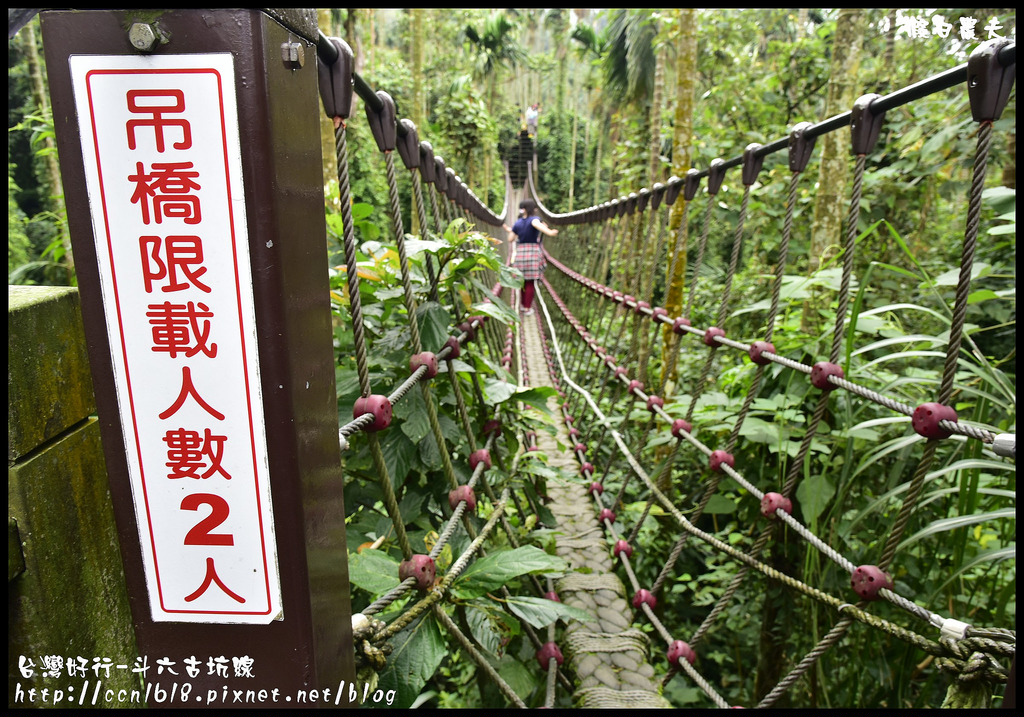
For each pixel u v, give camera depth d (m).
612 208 4.70
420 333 1.57
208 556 0.74
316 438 0.78
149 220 0.67
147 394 0.71
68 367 0.76
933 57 4.31
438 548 1.20
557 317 7.92
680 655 1.69
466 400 1.98
